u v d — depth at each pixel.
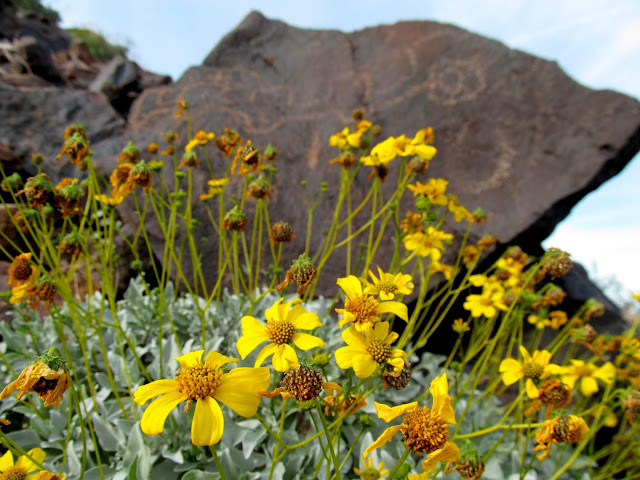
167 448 1.86
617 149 3.48
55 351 1.07
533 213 3.46
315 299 3.42
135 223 3.58
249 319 1.24
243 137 4.16
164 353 2.38
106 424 1.91
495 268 3.55
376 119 4.14
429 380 2.88
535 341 3.57
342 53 4.67
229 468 1.75
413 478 1.02
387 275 1.44
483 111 3.98
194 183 3.81
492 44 4.25
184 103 2.48
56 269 1.90
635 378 2.30
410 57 4.46
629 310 5.45
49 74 8.27
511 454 2.27
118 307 2.89
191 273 3.54
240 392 0.97
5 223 3.64
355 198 3.75
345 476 1.91
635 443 2.55
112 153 4.51
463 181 3.75
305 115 4.30
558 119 3.77
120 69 7.31
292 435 1.95
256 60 4.90
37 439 1.98
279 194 3.82
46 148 4.55
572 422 1.26
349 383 1.25
